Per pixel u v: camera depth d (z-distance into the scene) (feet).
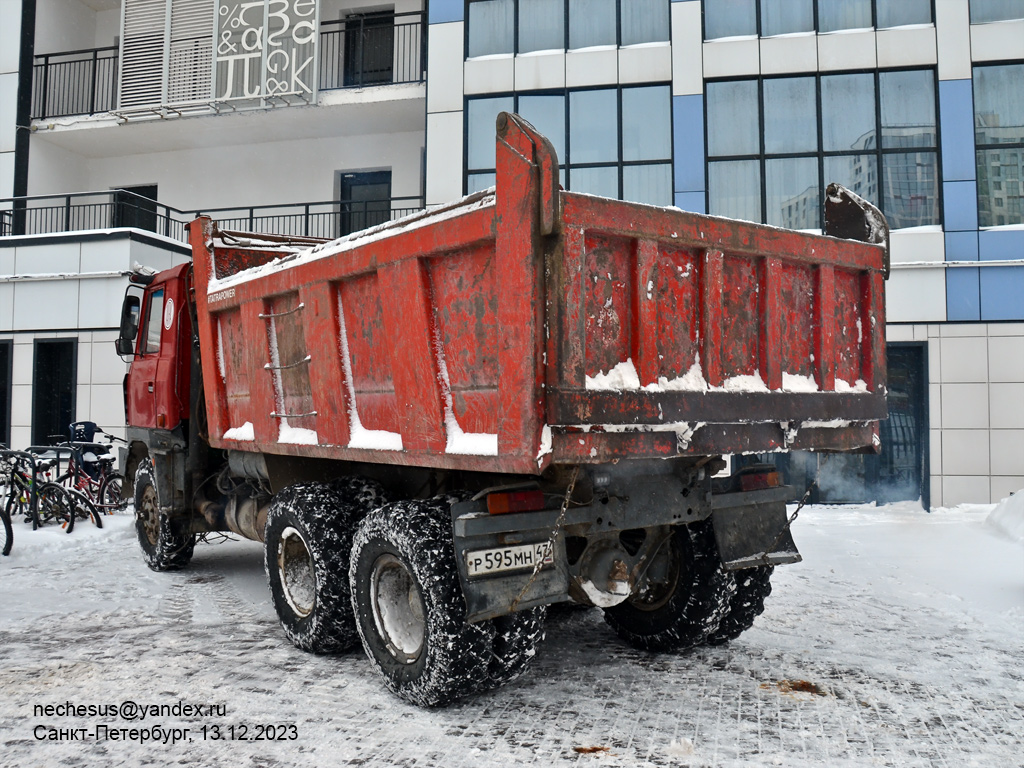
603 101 46.57
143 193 66.33
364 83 62.44
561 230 10.30
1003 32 42.22
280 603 16.46
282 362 16.85
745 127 44.80
